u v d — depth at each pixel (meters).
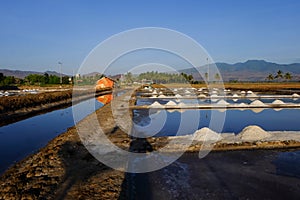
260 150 7.54
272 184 5.23
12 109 16.67
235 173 5.84
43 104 21.09
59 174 5.53
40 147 8.52
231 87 46.25
